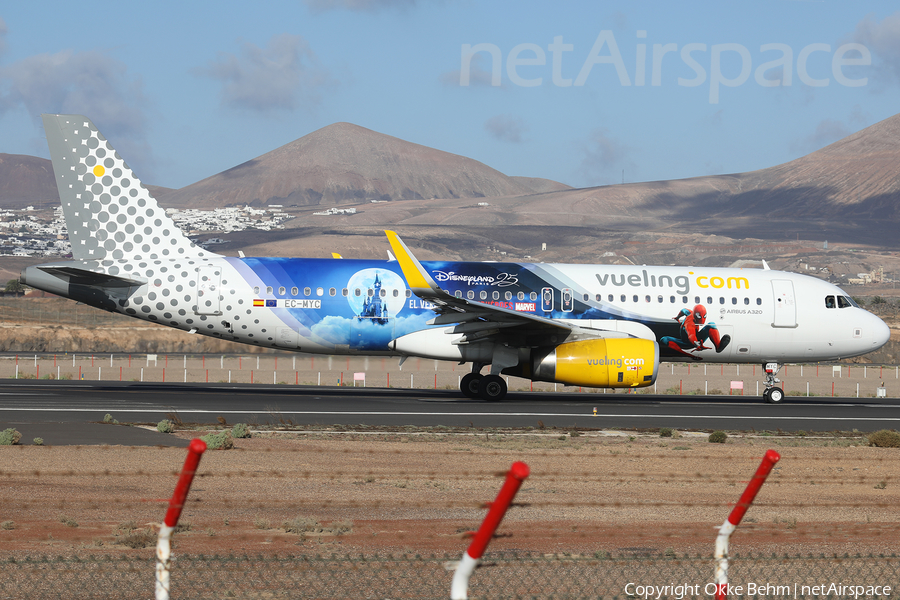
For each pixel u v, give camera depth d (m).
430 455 73.56
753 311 132.25
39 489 55.19
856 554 42.91
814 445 88.31
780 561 41.31
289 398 122.31
